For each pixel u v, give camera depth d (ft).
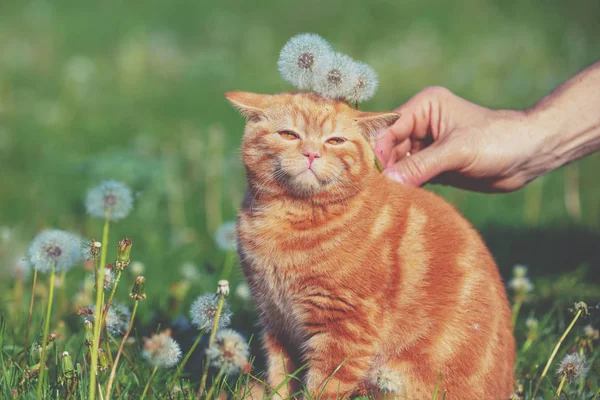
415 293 2.61
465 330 2.61
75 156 5.28
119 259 2.24
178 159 5.30
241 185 4.93
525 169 3.04
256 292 2.75
